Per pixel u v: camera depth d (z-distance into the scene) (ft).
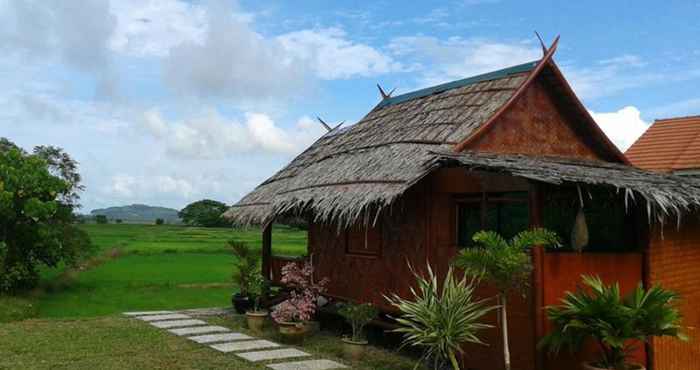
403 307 30.40
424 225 36.52
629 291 30.04
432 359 34.55
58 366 33.12
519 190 29.96
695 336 32.19
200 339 41.47
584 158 40.06
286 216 52.01
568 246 30.55
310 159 53.16
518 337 29.66
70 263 78.89
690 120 61.57
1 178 69.00
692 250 32.58
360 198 34.27
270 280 53.88
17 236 70.54
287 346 39.68
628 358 29.96
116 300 67.77
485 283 31.78
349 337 38.58
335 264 46.42
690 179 34.81
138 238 214.48
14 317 51.80
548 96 38.93
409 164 34.81
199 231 282.97
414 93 52.13
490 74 43.47
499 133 36.70
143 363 34.06
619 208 31.45
